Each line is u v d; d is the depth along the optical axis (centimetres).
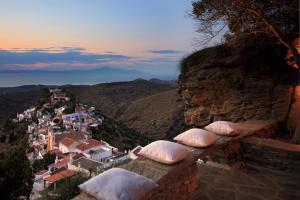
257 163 588
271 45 927
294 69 880
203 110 983
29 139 7475
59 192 1246
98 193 267
